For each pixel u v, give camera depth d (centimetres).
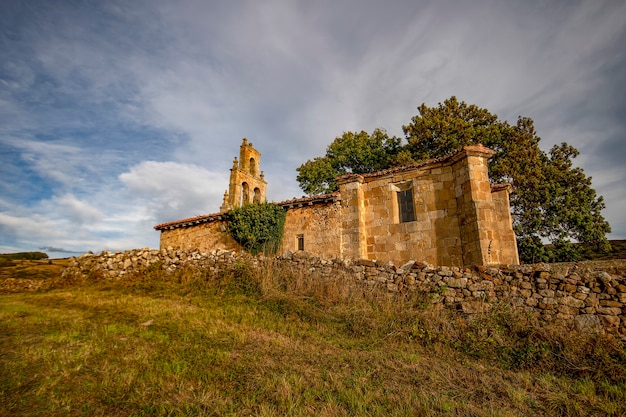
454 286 868
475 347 695
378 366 602
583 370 598
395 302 884
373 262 1024
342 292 956
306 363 604
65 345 646
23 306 1016
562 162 2103
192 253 1350
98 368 545
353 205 1442
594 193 2000
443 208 1270
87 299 1077
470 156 1202
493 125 2169
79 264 1500
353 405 458
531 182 1934
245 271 1160
